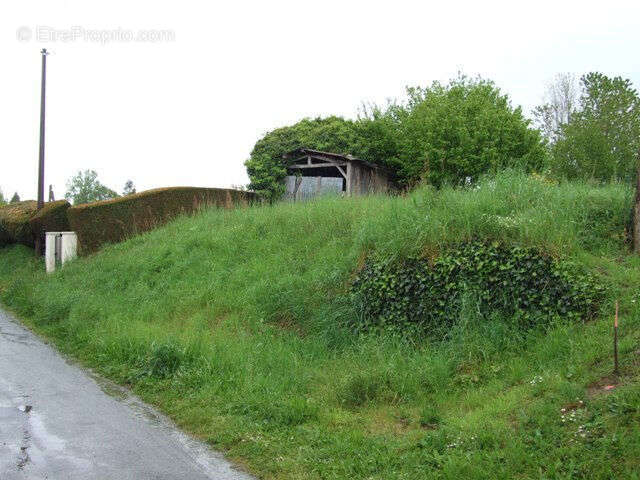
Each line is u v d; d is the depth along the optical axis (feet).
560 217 26.94
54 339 34.47
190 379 23.97
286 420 19.67
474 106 73.61
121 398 23.27
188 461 16.94
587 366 18.13
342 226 38.91
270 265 37.63
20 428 18.89
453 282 25.41
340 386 21.88
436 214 29.12
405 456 16.07
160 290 40.40
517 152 73.26
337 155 67.97
